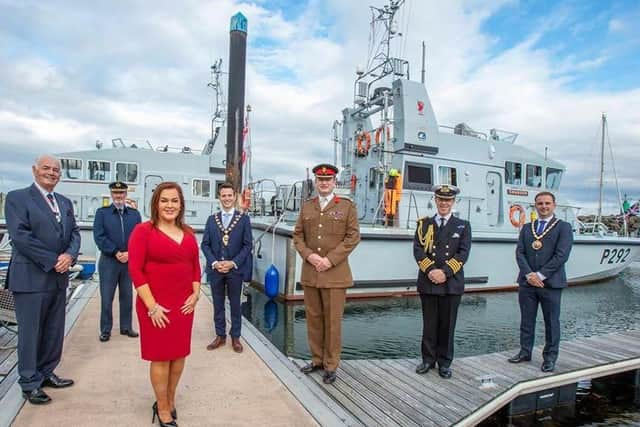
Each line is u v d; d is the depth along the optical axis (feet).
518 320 25.45
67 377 11.43
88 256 31.63
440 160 32.81
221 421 9.27
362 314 25.81
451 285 12.64
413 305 27.96
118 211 15.06
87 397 10.20
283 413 9.75
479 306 28.66
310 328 12.70
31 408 9.53
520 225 36.24
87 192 36.91
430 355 13.26
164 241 8.53
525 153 37.58
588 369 14.34
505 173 36.04
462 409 10.77
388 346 20.21
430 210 31.96
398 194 29.40
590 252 37.70
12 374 11.24
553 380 13.48
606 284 41.19
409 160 31.58
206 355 13.78
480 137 37.68
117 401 10.02
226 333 16.15
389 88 33.09
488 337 22.15
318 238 12.09
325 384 12.07
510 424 13.07
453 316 12.80
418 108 31.91
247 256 14.79
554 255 13.69
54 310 10.43
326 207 12.28
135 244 8.41
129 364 12.50
